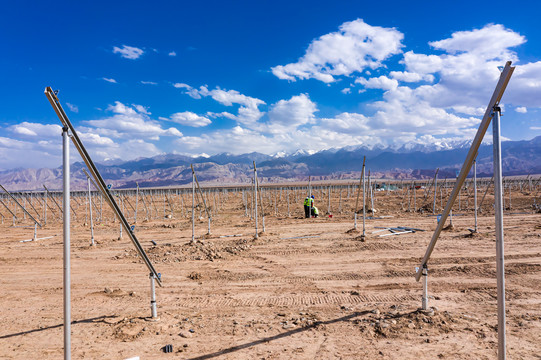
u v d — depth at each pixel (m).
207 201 56.38
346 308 8.10
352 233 19.41
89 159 4.73
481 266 11.43
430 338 6.21
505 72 4.01
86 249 17.92
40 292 10.41
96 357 5.89
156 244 18.75
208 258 14.62
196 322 7.46
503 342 4.26
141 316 7.84
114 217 36.31
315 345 6.13
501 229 4.21
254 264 13.48
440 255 13.48
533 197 37.28
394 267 12.05
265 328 7.00
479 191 50.31
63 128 4.30
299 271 12.10
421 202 39.28
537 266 11.09
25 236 23.77
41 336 6.89
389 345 6.02
